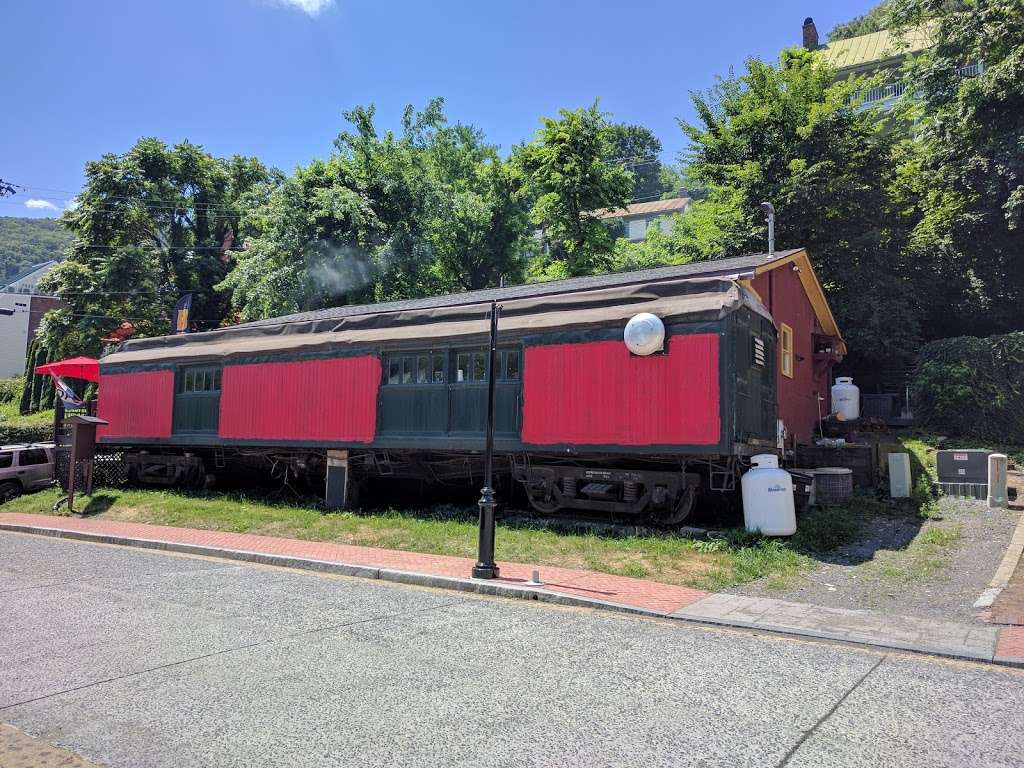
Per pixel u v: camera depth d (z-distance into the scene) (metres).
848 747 4.09
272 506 16.17
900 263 23.12
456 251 41.41
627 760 3.92
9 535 14.95
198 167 41.88
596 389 11.92
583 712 4.65
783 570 9.35
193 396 18.36
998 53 20.84
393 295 35.12
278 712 4.67
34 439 30.55
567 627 7.01
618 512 12.80
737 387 11.37
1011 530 10.77
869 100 38.78
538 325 12.61
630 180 35.97
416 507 16.11
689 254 29.52
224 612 7.60
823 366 19.22
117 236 38.66
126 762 3.95
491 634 6.70
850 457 14.51
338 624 7.06
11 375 57.28
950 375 16.86
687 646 6.31
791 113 23.59
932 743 4.15
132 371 19.94
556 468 12.79
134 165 38.25
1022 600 7.71
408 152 36.69
